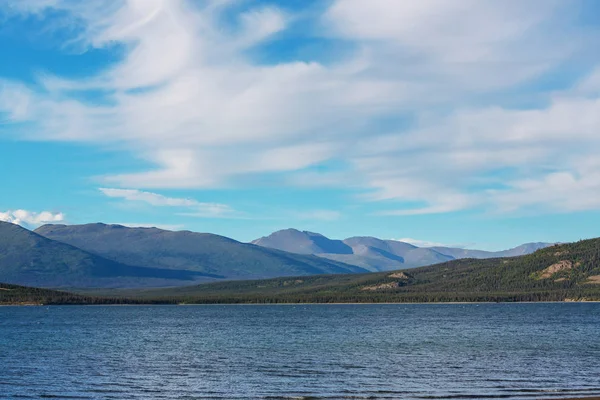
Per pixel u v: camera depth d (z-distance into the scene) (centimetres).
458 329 18538
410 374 8881
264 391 7669
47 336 17488
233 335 17262
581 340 14162
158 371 9512
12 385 8225
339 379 8544
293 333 17825
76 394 7550
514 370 9119
